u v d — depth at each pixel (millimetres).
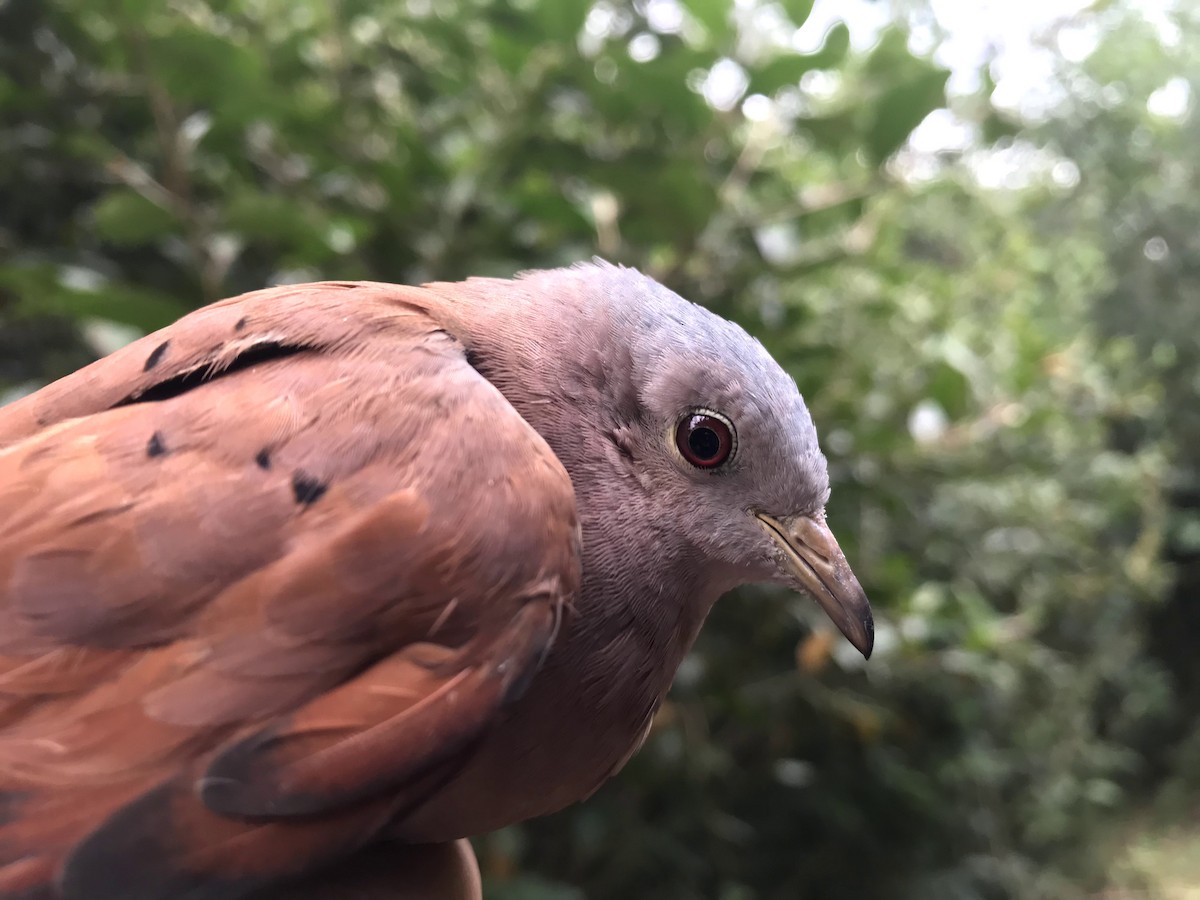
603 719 80
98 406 71
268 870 62
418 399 69
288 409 67
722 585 92
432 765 64
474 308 84
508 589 66
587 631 79
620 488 84
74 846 60
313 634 63
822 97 201
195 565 63
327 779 62
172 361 70
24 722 62
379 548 64
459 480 66
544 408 82
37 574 63
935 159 199
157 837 60
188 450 66
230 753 61
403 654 65
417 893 80
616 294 90
